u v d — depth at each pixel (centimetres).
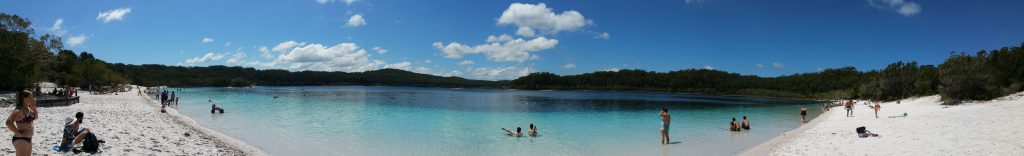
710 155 1838
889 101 6197
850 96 8162
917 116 2892
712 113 4662
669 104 6794
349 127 2752
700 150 1961
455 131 2603
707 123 3297
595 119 3606
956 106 3884
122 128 1938
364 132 2505
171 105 4756
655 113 4434
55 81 8800
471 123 3122
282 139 2175
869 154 1499
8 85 5069
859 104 5756
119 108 3462
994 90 4122
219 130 2500
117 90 7825
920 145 1590
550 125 3066
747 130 2758
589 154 1869
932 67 6247
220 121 3027
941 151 1450
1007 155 1316
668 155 1852
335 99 6962
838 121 3003
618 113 4397
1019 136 1589
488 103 6375
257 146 1936
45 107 3428
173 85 16038
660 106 6019
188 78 17550
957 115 2609
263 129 2577
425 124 3006
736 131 2694
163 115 3019
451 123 3106
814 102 8544
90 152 1294
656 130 2739
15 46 4994
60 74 8806
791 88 13588
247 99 6662
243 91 11475
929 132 1922
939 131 1925
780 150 1727
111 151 1344
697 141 2234
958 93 4234
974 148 1451
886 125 2402
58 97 3903
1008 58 4884
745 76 17162
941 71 5128
